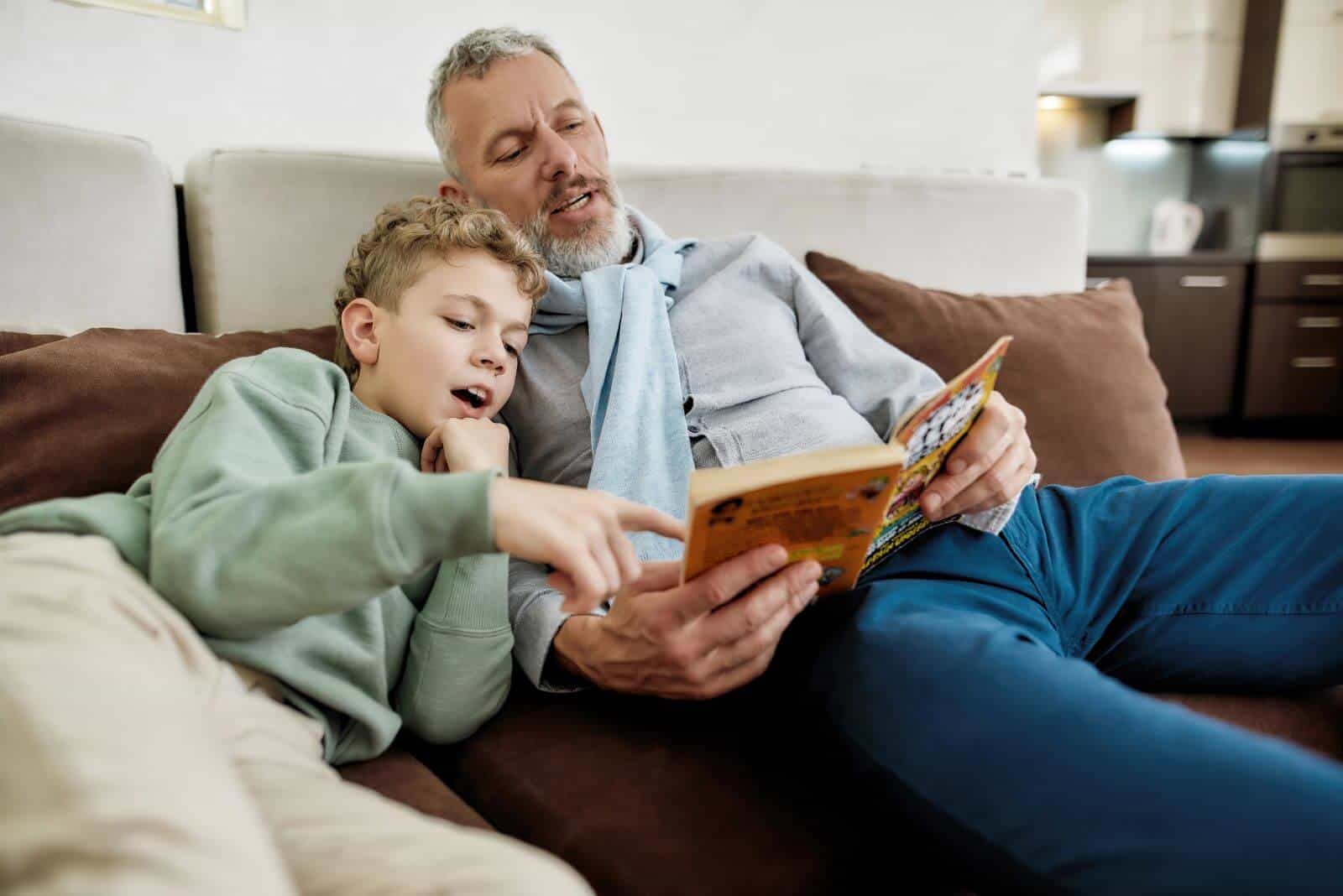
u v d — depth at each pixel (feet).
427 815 2.04
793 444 3.08
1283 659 2.65
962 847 1.79
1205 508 2.86
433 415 2.76
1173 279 10.89
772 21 7.49
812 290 3.79
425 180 4.08
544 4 6.38
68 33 4.27
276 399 2.27
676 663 2.16
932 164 8.52
